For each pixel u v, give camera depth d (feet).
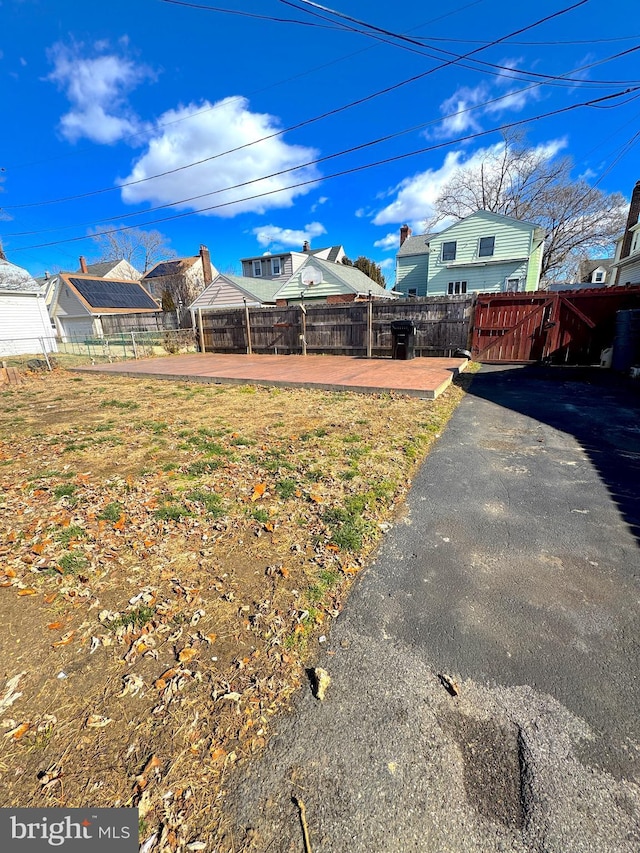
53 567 7.13
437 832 3.46
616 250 73.00
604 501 9.31
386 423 15.49
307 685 4.85
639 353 25.84
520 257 61.87
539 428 15.01
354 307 36.35
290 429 15.05
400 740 4.22
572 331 29.81
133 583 6.68
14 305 53.36
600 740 4.19
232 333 44.62
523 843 3.38
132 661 5.18
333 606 6.12
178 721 4.41
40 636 5.60
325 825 3.52
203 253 85.87
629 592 6.33
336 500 9.32
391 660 5.17
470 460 11.94
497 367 30.19
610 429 14.71
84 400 22.17
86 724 4.38
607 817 3.55
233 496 9.70
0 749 4.13
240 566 7.07
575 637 5.48
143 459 12.43
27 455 13.05
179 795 3.74
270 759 4.04
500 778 3.86
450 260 67.51
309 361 34.32
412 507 9.16
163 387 25.70
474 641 5.45
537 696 4.67
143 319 64.28
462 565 7.07
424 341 34.47
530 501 9.37
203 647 5.38
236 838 3.43
